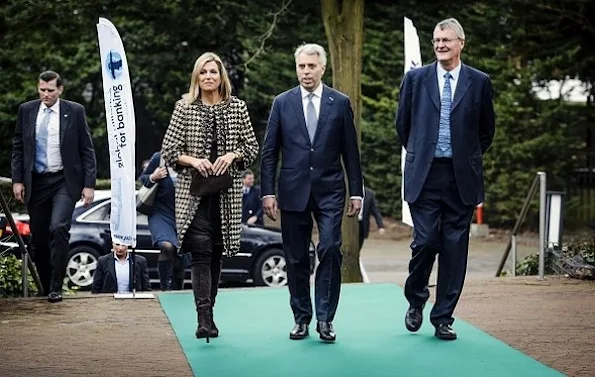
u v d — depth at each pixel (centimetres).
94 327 978
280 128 905
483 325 983
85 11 1816
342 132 902
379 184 3047
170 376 793
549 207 1354
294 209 893
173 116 883
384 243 2734
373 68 2972
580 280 1257
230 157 866
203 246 873
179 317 1022
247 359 846
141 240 1673
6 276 1209
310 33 2012
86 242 1709
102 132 2988
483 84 891
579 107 2856
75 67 2900
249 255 1755
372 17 1966
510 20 2327
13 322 1001
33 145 1088
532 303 1098
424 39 2005
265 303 1111
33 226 1116
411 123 908
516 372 802
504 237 2792
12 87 2812
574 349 883
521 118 2834
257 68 2845
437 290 924
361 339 923
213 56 883
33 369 813
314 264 1812
